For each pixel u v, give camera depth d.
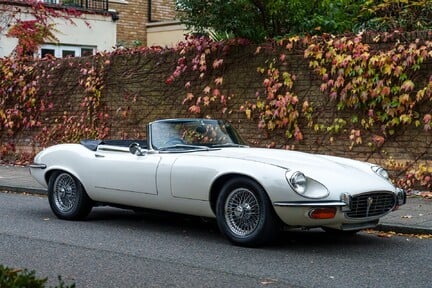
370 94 10.74
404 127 10.60
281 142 11.88
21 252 6.73
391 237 7.77
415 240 7.59
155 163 7.61
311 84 11.46
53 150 8.88
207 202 7.16
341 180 6.73
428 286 5.48
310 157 7.47
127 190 7.91
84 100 15.12
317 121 11.43
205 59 12.68
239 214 6.94
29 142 16.28
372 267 6.14
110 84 14.60
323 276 5.79
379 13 13.37
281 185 6.54
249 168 6.81
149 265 6.20
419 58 10.21
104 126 14.75
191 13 12.42
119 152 8.16
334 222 6.58
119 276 5.77
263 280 5.64
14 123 16.42
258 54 12.09
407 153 10.60
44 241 7.33
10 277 3.40
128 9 21.39
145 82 13.95
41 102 15.92
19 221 8.70
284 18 12.73
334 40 11.09
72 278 5.68
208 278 5.71
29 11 17.55
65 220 8.80
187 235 7.77
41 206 10.16
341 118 11.18
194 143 7.91
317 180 6.62
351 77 10.91
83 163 8.44
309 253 6.75
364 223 6.91
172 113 13.47
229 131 8.36
